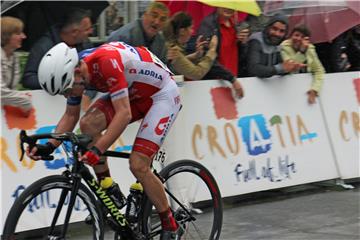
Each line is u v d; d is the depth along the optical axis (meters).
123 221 6.81
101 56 6.25
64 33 8.88
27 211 6.80
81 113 8.53
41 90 8.37
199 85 9.90
